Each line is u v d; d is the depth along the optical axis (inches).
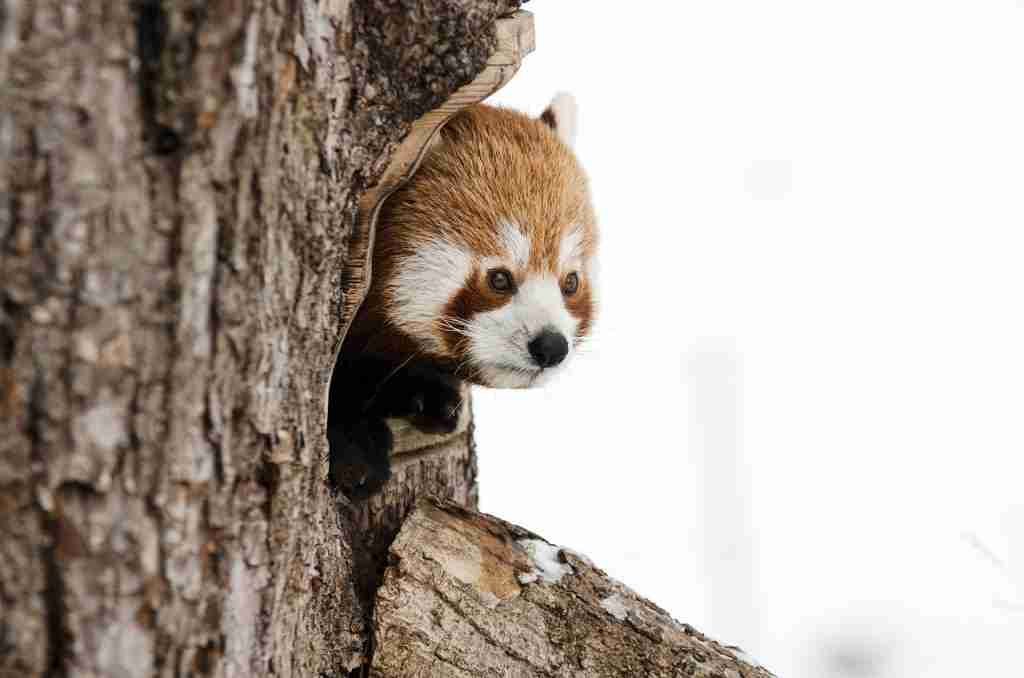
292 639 131.0
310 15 113.3
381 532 175.3
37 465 98.7
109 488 102.4
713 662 151.6
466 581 150.4
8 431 97.3
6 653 100.7
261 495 119.3
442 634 147.3
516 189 174.4
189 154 101.1
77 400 99.0
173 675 111.4
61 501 100.4
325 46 116.8
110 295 98.9
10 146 92.9
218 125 102.4
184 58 98.6
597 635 149.9
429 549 151.8
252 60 104.2
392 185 146.0
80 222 96.1
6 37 91.4
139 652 107.8
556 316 172.6
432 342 173.2
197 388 107.3
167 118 99.0
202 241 104.0
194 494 109.6
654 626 152.6
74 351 98.1
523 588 151.4
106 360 100.0
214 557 113.7
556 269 176.7
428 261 169.9
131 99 97.0
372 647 148.3
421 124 142.9
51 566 101.0
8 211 94.0
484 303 171.5
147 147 98.9
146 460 104.4
